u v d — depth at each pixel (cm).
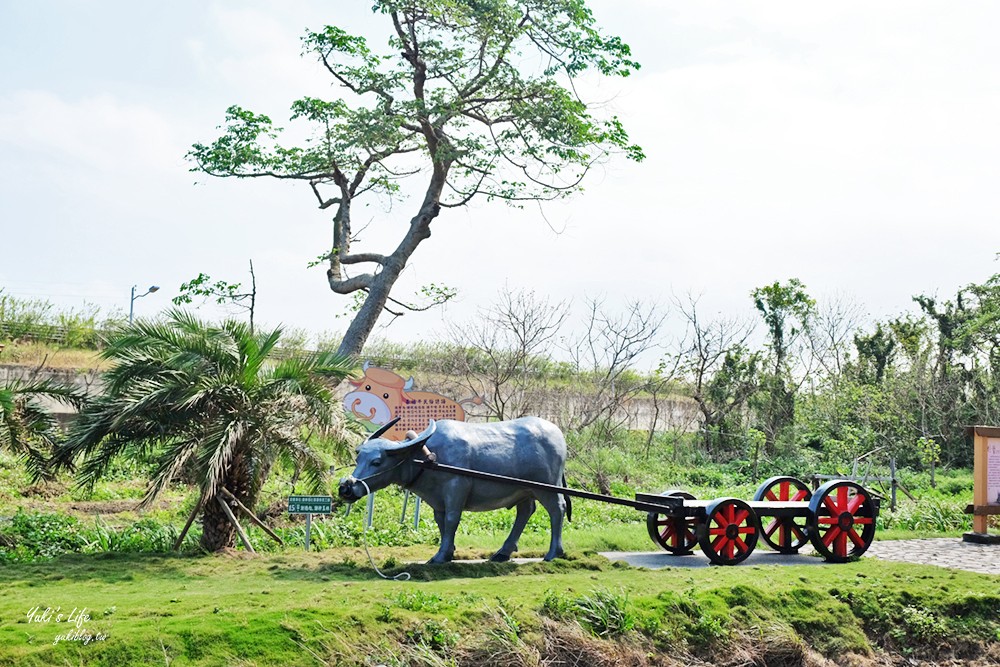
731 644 959
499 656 849
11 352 2395
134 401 1155
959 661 1021
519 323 2636
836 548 1270
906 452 2867
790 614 1022
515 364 2552
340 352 2244
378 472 1107
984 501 1557
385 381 1788
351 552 1242
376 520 1538
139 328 1230
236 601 880
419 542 1416
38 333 2536
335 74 2252
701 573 1128
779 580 1100
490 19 2153
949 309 3316
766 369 3117
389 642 830
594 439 2580
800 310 3150
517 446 1179
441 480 1132
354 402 1773
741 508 1225
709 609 982
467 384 2584
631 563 1234
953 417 3062
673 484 2361
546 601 931
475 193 2336
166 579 1023
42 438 1259
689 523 1308
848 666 985
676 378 3031
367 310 2281
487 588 974
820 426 2900
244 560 1142
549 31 2200
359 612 852
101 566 1088
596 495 1187
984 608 1077
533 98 2273
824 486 1269
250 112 2247
